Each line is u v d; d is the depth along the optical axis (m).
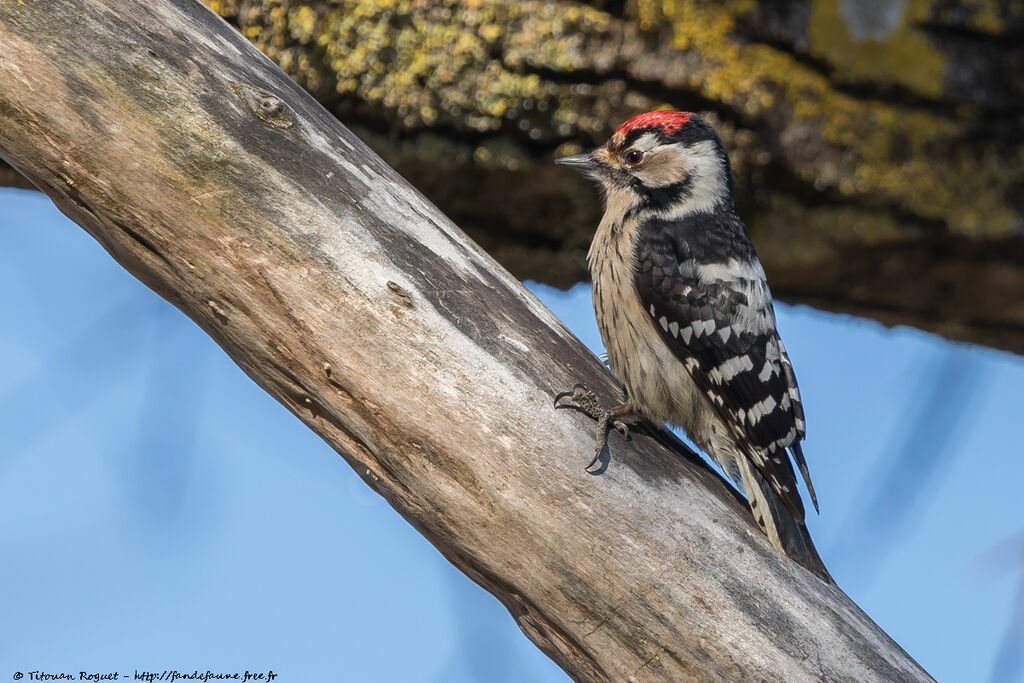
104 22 6.42
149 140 6.39
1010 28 9.84
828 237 10.25
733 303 8.23
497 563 6.62
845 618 6.52
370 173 6.73
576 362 6.88
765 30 9.62
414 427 6.48
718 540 6.56
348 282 6.47
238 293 6.51
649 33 9.46
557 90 9.51
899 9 9.82
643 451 6.74
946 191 9.88
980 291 10.64
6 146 6.52
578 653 6.66
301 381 6.62
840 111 9.72
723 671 6.37
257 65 6.72
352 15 9.43
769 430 7.99
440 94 9.51
